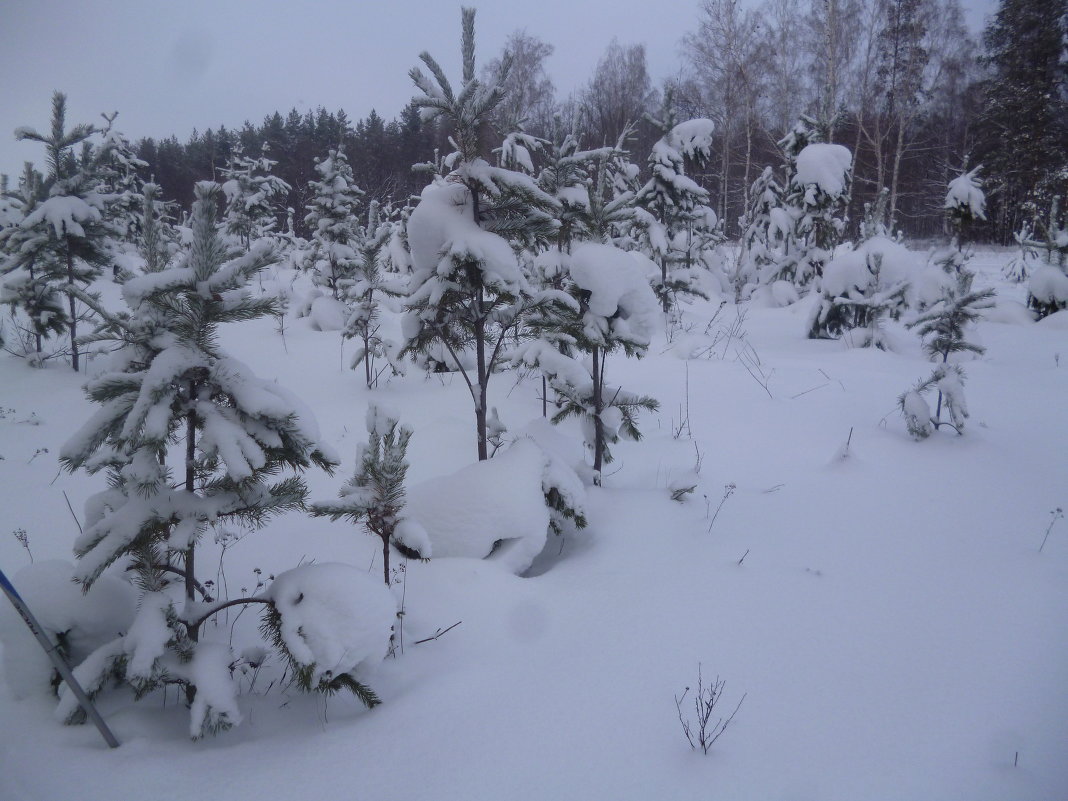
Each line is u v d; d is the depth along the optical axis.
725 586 3.82
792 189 17.66
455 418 6.82
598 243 5.23
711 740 2.57
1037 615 3.53
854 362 9.88
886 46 28.98
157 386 2.45
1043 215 29.72
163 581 2.74
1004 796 2.30
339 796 2.26
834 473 5.72
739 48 26.88
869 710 2.78
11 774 2.25
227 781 2.31
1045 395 8.09
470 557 4.04
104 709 2.67
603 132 33.09
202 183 2.60
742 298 19.05
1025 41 34.41
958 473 5.70
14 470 5.51
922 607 3.61
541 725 2.67
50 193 8.23
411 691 2.88
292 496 2.79
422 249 4.55
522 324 4.91
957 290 7.29
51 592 2.75
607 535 4.49
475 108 4.27
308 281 16.73
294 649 2.49
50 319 8.37
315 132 47.31
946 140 35.09
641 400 5.18
